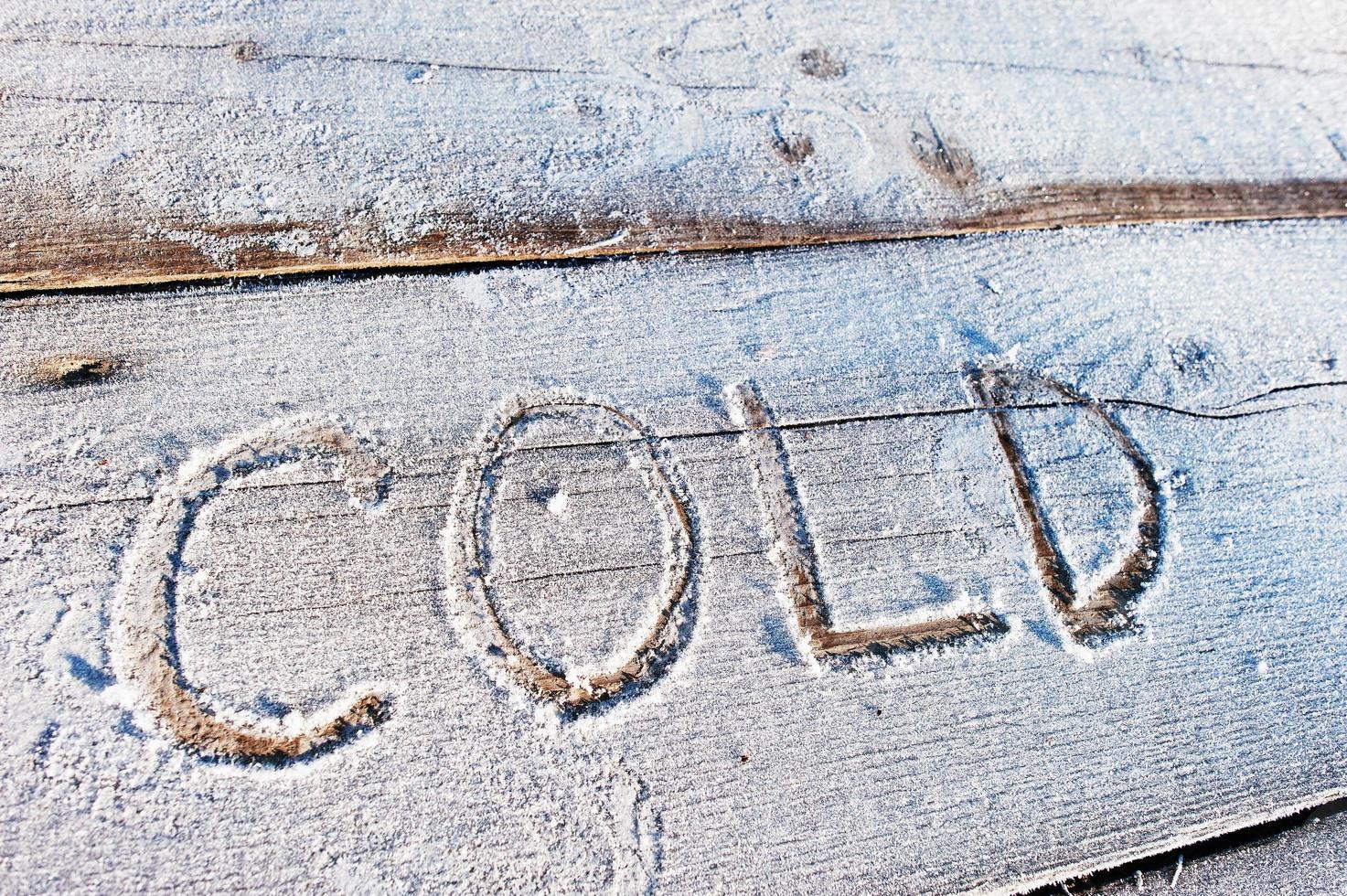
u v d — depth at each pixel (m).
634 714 0.48
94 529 0.48
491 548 0.49
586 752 0.47
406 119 0.53
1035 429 0.52
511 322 0.51
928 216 0.54
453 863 0.46
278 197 0.51
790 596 0.49
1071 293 0.54
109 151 0.51
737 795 0.47
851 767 0.48
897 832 0.47
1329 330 0.54
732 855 0.47
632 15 0.56
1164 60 0.58
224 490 0.48
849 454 0.51
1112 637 0.49
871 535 0.50
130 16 0.53
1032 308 0.53
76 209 0.50
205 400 0.49
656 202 0.53
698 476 0.50
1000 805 0.48
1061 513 0.51
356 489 0.49
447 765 0.47
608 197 0.53
